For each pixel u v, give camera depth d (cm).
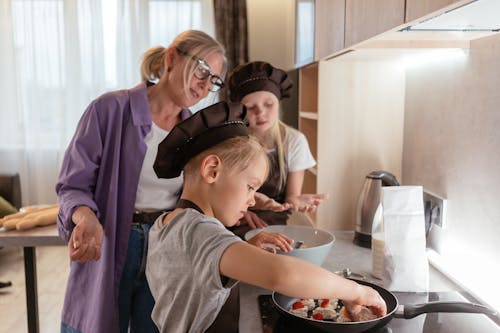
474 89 133
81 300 149
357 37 133
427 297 119
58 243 188
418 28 114
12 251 418
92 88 468
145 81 158
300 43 293
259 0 458
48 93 471
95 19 458
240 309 110
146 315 145
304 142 192
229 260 82
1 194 407
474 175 134
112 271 141
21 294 325
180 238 91
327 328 93
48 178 485
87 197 141
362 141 206
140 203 147
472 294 121
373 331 98
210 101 252
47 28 462
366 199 164
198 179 101
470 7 83
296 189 190
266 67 171
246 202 100
